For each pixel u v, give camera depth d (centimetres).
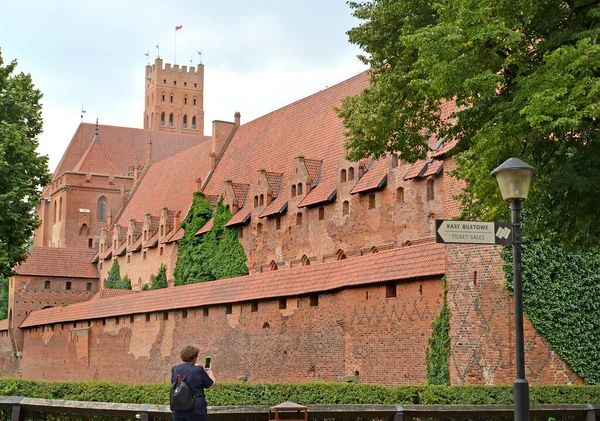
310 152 8019
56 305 11562
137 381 7900
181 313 7288
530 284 4194
